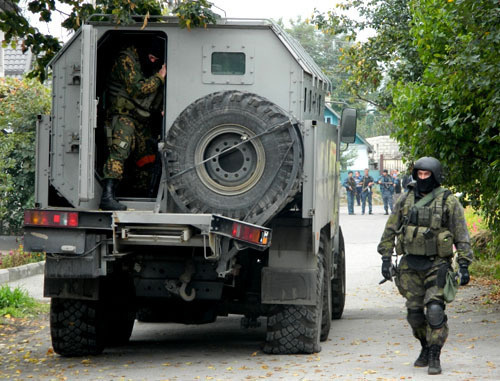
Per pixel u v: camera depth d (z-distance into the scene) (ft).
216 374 48.60
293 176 49.67
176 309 58.44
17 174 132.16
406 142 73.97
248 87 53.36
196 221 48.73
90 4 64.34
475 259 101.35
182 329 72.64
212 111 49.96
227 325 75.00
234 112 49.85
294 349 54.24
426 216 47.50
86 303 55.36
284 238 53.31
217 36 53.52
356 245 150.71
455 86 65.26
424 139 70.85
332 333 64.90
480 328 63.67
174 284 53.21
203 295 53.67
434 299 46.83
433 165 47.96
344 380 45.34
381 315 76.13
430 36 73.67
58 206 55.06
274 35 53.21
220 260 49.62
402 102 71.46
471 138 69.72
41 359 56.29
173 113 53.83
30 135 131.54
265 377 47.01
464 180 72.64
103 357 56.75
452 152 70.03
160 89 55.52
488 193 72.33
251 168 49.96
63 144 53.06
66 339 55.72
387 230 49.47
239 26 53.26
